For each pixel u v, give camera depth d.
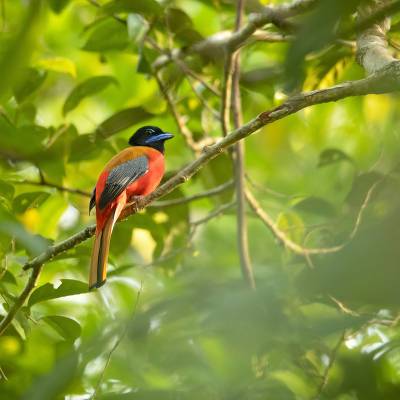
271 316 4.75
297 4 10.06
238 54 12.53
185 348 6.58
